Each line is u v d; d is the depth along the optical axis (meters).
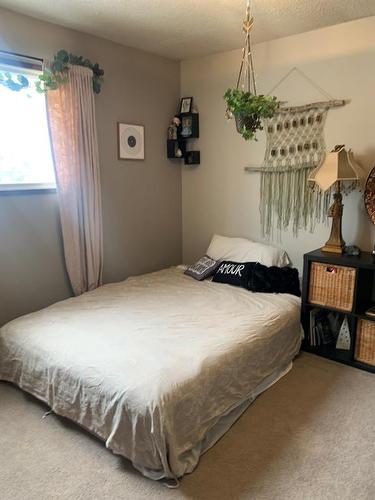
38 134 2.87
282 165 3.32
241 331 2.30
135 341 2.13
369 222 2.92
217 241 3.71
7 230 2.73
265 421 2.12
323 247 2.93
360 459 1.83
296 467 1.79
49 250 2.99
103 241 3.42
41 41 2.75
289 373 2.63
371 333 2.62
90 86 2.98
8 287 2.78
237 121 2.22
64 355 2.03
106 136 3.29
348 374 2.61
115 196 3.45
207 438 1.93
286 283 3.05
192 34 3.04
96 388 1.83
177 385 1.73
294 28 2.93
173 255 4.15
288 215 3.36
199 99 3.79
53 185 2.96
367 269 2.65
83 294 2.97
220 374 1.97
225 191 3.77
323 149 3.08
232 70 3.50
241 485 1.69
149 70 3.57
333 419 2.13
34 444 1.95
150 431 1.63
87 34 3.02
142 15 2.66
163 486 1.69
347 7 2.54
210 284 3.25
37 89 2.66
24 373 2.22
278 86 3.24
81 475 1.75
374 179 2.77
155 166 3.79
